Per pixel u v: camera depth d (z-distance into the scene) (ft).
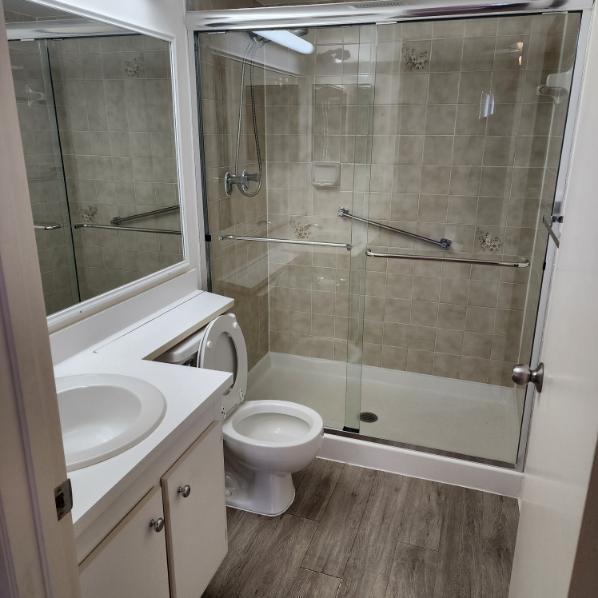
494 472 7.45
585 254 2.75
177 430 4.25
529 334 8.19
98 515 3.37
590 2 6.08
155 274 7.04
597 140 2.77
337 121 9.37
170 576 4.51
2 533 2.10
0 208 1.92
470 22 8.14
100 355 5.63
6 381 2.03
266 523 6.89
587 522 2.08
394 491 7.55
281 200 10.11
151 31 6.50
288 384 10.11
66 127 5.38
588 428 2.20
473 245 9.45
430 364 10.32
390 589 5.90
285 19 7.07
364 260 10.05
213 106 8.02
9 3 4.58
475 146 8.92
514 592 4.22
